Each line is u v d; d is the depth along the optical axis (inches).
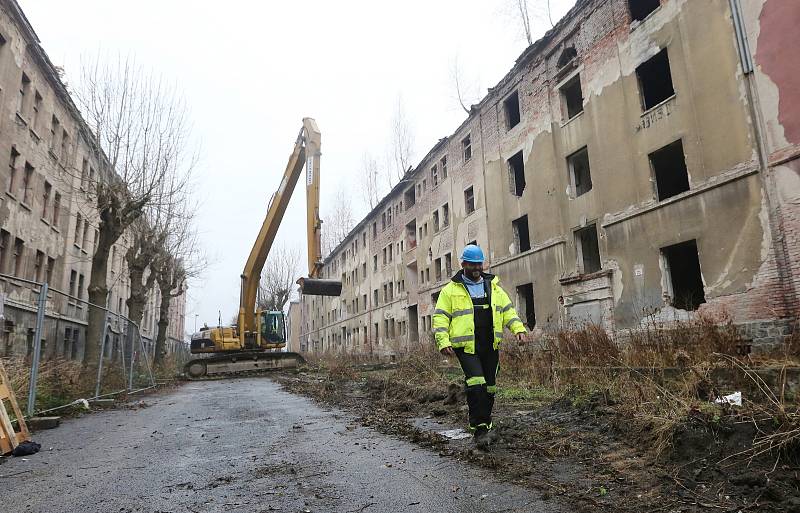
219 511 132.2
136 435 265.3
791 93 447.2
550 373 392.2
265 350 1037.8
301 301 3142.2
